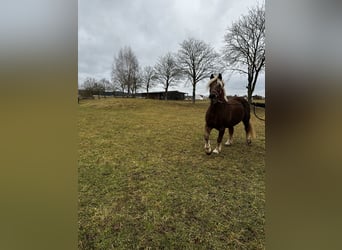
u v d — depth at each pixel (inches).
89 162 135.1
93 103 558.3
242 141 191.0
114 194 93.8
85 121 301.9
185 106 593.0
